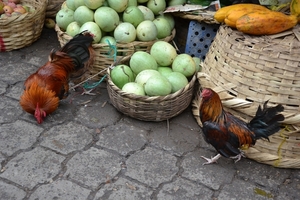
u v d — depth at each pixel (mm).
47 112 3084
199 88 3197
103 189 2615
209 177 2752
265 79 2650
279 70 2611
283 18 2705
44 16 4102
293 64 2588
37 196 2535
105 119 3199
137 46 3400
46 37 4277
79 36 3201
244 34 2832
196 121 3242
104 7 3332
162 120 3186
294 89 2615
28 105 3020
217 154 2938
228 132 2645
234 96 2781
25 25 3848
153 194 2602
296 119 2592
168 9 3607
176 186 2668
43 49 4066
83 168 2754
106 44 3307
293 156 2803
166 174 2752
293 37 2734
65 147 2912
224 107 2893
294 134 2699
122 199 2553
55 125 3107
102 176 2705
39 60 3885
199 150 2973
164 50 3260
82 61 3207
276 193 2674
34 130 3045
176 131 3135
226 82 2822
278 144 2773
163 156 2893
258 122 2590
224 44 2885
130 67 3287
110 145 2955
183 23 3846
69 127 3098
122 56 3375
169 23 3658
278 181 2764
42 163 2770
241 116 2824
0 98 3354
